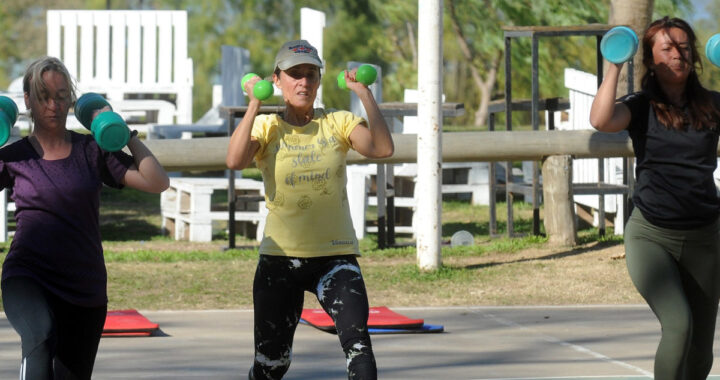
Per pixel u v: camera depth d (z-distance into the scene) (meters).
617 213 24.61
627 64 23.48
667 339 8.71
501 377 11.47
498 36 53.47
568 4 43.28
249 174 35.81
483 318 15.48
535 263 20.03
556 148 21.52
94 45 36.31
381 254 21.64
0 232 23.12
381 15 74.62
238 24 78.12
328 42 74.56
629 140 21.23
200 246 23.31
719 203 9.04
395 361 12.36
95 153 8.22
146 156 8.27
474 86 97.69
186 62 34.97
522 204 31.44
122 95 34.75
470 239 22.80
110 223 27.33
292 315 9.03
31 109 8.13
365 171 25.81
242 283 18.34
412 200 25.47
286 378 11.42
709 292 9.20
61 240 7.99
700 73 9.09
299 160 8.81
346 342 8.40
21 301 7.85
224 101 31.72
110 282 18.20
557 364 12.23
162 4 79.50
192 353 12.71
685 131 8.88
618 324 14.95
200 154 20.31
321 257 8.86
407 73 80.56
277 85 8.92
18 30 81.56
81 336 8.25
